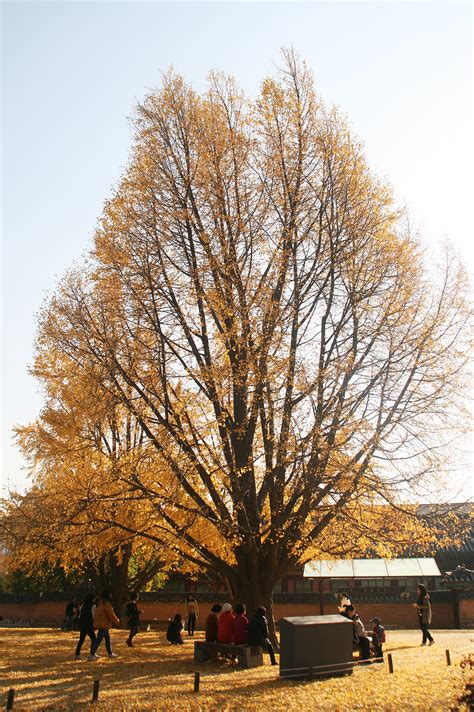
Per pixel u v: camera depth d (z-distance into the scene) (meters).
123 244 20.33
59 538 18.81
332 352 19.75
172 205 20.86
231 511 18.91
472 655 13.69
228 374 18.47
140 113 22.17
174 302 19.69
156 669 16.03
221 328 20.03
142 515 19.92
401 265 20.00
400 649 20.08
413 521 19.23
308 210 20.52
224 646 16.97
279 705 11.34
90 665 16.94
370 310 19.22
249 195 20.80
